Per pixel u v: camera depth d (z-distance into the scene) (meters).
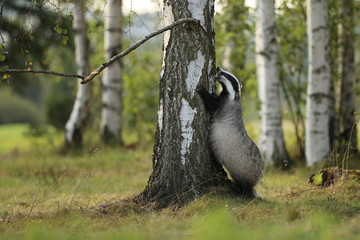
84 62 21.23
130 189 11.74
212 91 9.32
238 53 18.84
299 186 10.88
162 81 9.14
